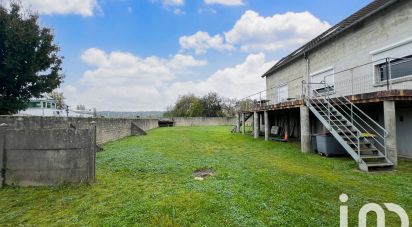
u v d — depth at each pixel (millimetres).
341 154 9938
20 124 8906
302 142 10961
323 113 10555
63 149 5918
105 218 4156
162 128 33594
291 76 18078
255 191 5445
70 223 4012
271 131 20359
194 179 6477
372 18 10555
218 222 4004
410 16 8859
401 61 9180
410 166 8047
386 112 7812
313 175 6969
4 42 15539
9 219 4168
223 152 11258
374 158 7938
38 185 5879
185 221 4023
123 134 19000
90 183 5984
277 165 8320
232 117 45906
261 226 3885
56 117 9867
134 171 7336
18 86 17141
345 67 12242
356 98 8828
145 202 4766
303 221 4062
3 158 5820
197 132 24531
